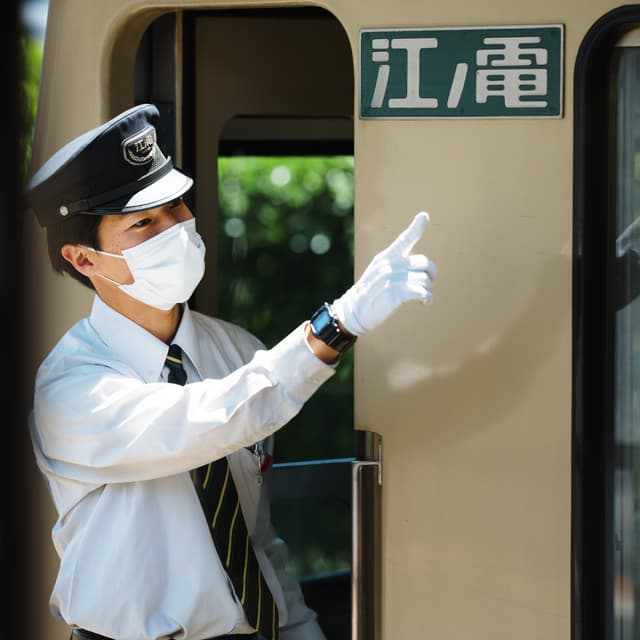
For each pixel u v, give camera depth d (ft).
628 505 18.83
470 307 19.07
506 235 18.85
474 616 19.33
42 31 22.00
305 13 26.68
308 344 17.71
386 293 17.19
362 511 19.58
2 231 20.21
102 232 19.17
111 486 19.10
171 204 19.47
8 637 20.89
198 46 25.73
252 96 26.32
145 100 24.66
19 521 20.97
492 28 18.71
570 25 18.38
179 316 20.34
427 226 19.17
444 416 19.29
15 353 20.80
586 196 18.49
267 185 61.98
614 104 18.51
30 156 22.21
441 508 19.35
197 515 19.26
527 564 19.03
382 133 19.34
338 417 56.59
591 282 18.58
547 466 18.85
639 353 18.67
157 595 18.83
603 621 18.90
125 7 20.75
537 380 18.84
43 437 19.31
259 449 21.11
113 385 18.69
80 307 21.20
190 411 17.99
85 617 18.76
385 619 19.70
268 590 20.22
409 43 19.07
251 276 62.03
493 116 18.80
